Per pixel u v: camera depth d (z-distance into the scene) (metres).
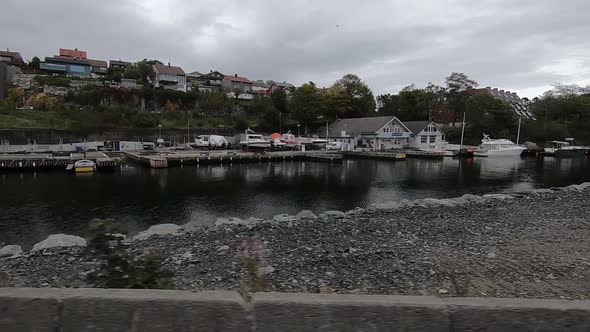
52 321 1.97
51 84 70.25
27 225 16.36
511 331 1.93
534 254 7.32
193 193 24.66
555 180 31.41
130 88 71.94
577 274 6.10
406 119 81.25
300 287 5.70
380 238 9.02
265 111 75.69
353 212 13.07
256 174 34.88
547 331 1.93
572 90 90.81
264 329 1.95
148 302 1.98
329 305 1.95
